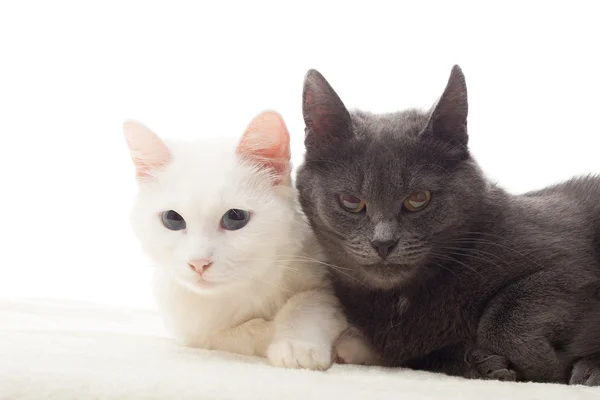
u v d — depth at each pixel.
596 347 0.55
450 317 0.60
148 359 0.55
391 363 0.62
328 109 0.62
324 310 0.60
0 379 0.46
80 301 0.87
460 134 0.60
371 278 0.60
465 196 0.59
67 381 0.46
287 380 0.50
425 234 0.59
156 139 0.61
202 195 0.58
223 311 0.61
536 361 0.55
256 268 0.59
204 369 0.52
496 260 0.59
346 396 0.47
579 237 0.60
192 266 0.57
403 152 0.59
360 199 0.59
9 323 0.72
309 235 0.63
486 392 0.49
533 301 0.56
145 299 0.97
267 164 0.61
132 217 0.62
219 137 0.65
